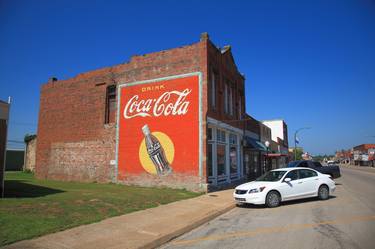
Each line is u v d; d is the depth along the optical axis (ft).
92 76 75.41
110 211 34.06
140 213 34.30
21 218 28.02
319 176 46.01
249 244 22.81
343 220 30.22
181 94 61.62
